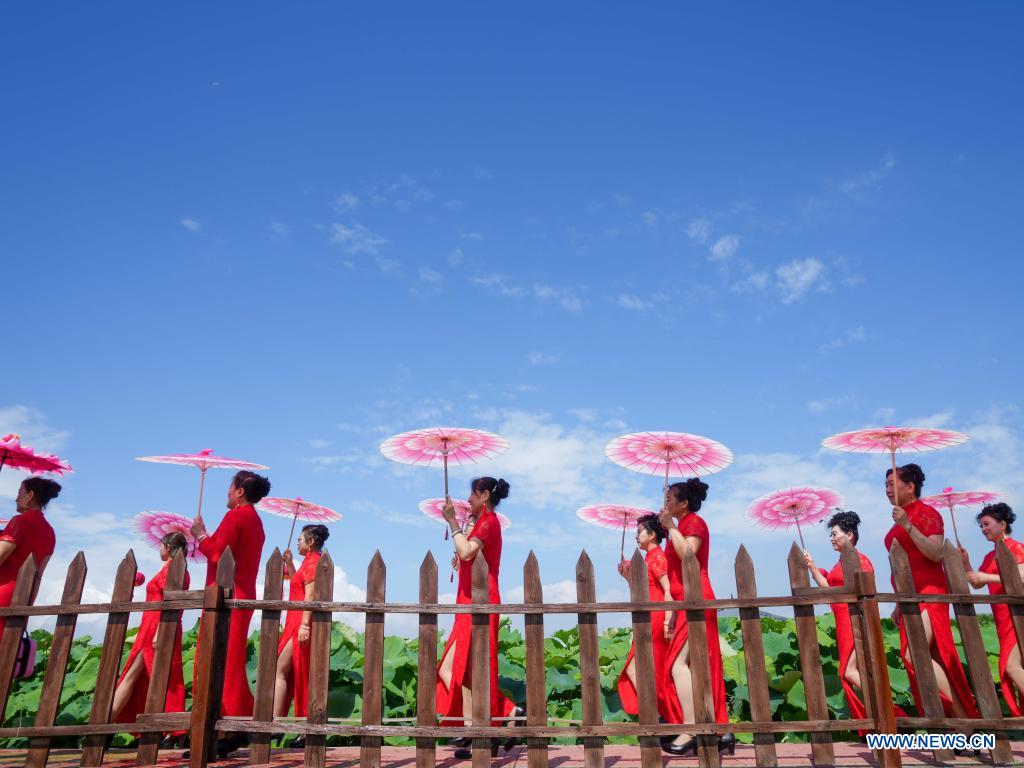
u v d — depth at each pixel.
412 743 7.75
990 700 5.16
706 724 5.02
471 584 5.43
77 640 10.46
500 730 5.04
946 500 7.54
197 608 5.31
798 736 7.21
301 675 6.44
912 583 5.33
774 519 7.69
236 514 6.21
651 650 5.16
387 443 6.82
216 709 5.20
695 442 6.63
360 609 5.22
